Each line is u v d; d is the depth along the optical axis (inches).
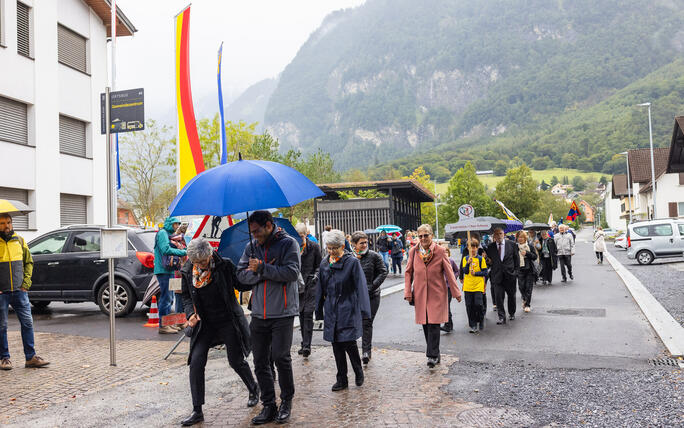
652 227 1061.1
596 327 410.9
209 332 226.5
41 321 471.8
